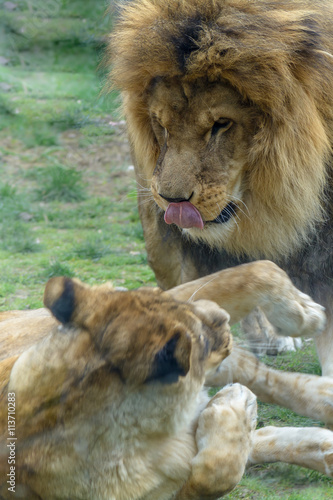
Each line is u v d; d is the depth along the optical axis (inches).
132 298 185.9
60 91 837.8
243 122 251.9
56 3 896.9
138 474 182.2
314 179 257.3
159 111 256.1
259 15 246.5
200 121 249.6
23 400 186.5
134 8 271.7
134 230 540.7
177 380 169.3
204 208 251.6
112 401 176.2
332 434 217.8
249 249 271.4
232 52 239.6
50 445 180.9
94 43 861.8
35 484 182.1
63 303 186.7
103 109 764.6
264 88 243.1
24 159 692.7
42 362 185.5
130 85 266.1
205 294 222.7
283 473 225.5
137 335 174.7
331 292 274.1
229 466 184.7
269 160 252.8
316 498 210.7
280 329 233.5
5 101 801.6
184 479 188.7
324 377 237.5
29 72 892.0
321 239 272.2
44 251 505.4
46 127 743.1
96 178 653.3
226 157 253.8
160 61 247.9
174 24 248.8
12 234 527.8
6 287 422.3
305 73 249.0
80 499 179.6
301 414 237.1
